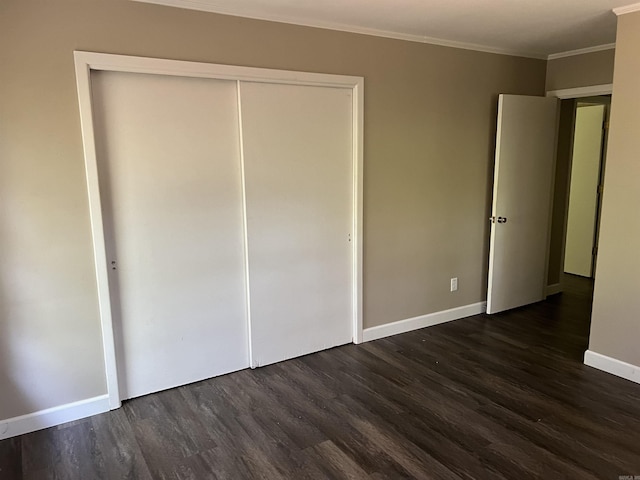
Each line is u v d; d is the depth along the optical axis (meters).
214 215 3.08
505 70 4.21
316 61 3.25
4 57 2.34
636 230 3.02
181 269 3.02
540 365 3.40
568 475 2.24
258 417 2.76
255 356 3.37
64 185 2.55
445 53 3.83
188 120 2.91
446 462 2.35
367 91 3.50
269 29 3.04
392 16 3.11
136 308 2.91
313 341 3.62
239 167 3.12
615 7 2.94
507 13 3.07
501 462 2.34
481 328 4.13
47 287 2.59
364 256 3.72
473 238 4.35
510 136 4.14
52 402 2.69
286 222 3.34
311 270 3.51
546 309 4.60
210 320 3.18
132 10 2.61
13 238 2.47
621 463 2.32
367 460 2.37
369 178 3.63
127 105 2.72
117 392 2.86
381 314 3.91
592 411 2.79
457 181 4.13
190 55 2.81
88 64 2.52
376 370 3.35
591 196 5.66
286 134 3.24
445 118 3.94
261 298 3.33
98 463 2.37
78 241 2.63
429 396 2.98
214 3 2.80
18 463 2.37
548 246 4.80
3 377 2.54
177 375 3.12
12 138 2.40
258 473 2.29
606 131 5.45
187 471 2.30
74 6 2.46
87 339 2.73
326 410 2.83
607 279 3.21
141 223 2.86
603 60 4.04
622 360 3.19
